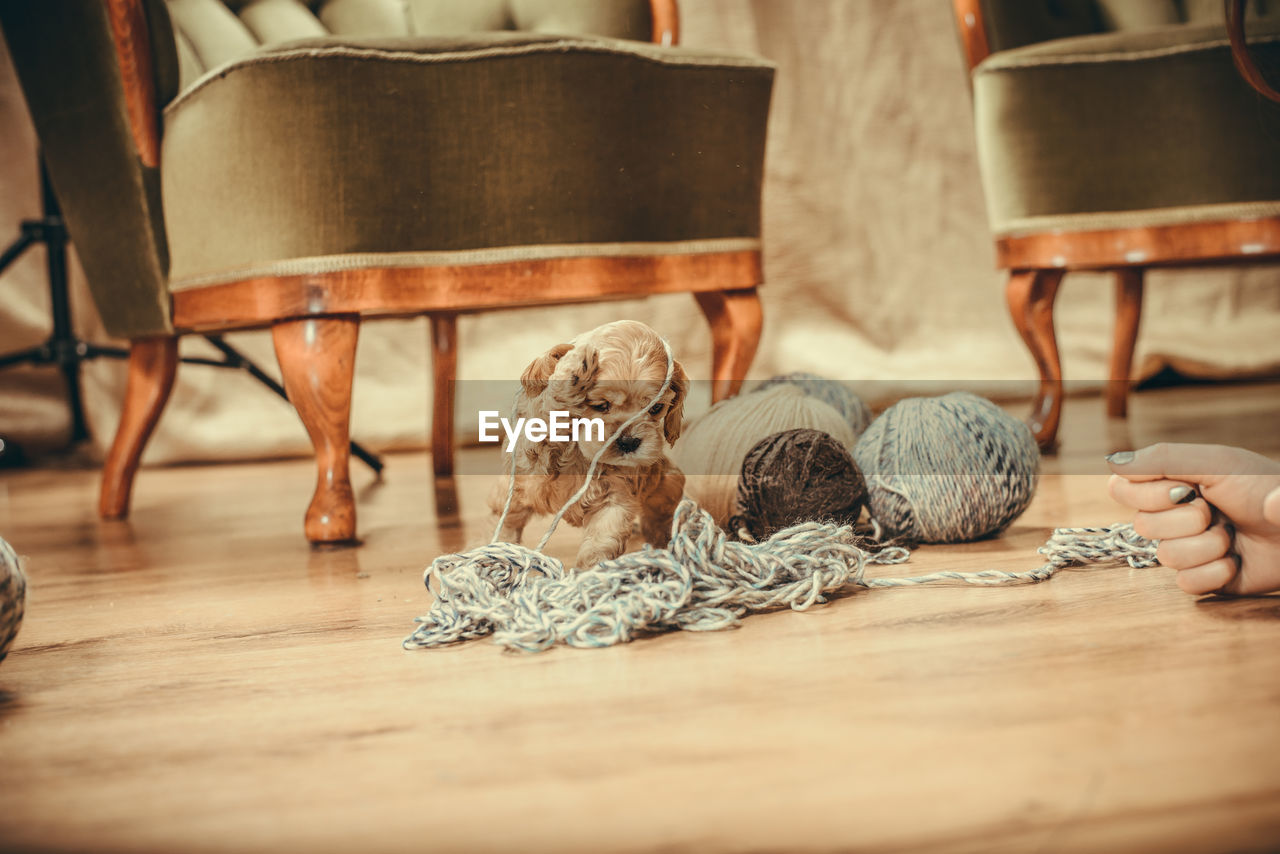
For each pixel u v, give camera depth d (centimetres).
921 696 58
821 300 329
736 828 42
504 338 306
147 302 152
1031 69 175
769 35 321
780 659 67
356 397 290
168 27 145
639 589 76
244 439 279
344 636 82
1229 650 63
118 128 147
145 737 58
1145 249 170
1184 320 358
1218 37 161
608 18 182
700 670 65
